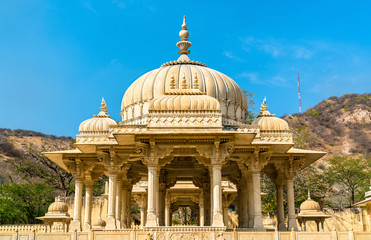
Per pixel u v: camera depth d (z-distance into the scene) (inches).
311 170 1923.0
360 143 3499.0
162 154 783.7
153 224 732.0
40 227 1128.2
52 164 2031.3
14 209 1592.0
